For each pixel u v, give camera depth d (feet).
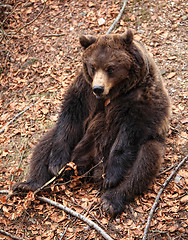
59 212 24.64
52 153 26.55
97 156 26.14
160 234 21.83
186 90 32.07
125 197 23.86
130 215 23.40
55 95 35.58
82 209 24.45
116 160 24.34
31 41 41.73
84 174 25.09
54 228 23.73
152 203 23.75
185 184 24.45
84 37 23.90
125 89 23.94
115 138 25.26
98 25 40.75
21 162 30.40
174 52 36.14
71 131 27.04
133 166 24.20
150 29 39.11
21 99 36.76
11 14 43.93
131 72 23.22
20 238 23.44
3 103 37.17
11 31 43.65
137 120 23.94
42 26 42.80
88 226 23.15
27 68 39.40
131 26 39.91
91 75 23.48
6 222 24.91
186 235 21.43
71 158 26.68
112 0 42.65
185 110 30.37
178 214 22.68
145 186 23.93
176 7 40.45
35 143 31.45
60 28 41.88
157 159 23.90
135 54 23.09
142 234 22.04
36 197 25.55
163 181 25.07
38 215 24.90
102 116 25.79
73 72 37.22
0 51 41.75
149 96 24.04
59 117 27.27
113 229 22.72
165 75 34.22
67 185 26.48
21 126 33.60
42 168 26.63
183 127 29.04
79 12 42.73
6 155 31.37
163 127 24.76
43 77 37.91
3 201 24.70
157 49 37.01
